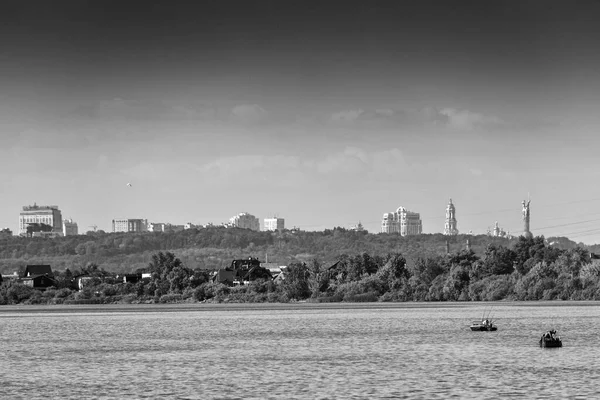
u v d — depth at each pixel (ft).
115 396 655.35
